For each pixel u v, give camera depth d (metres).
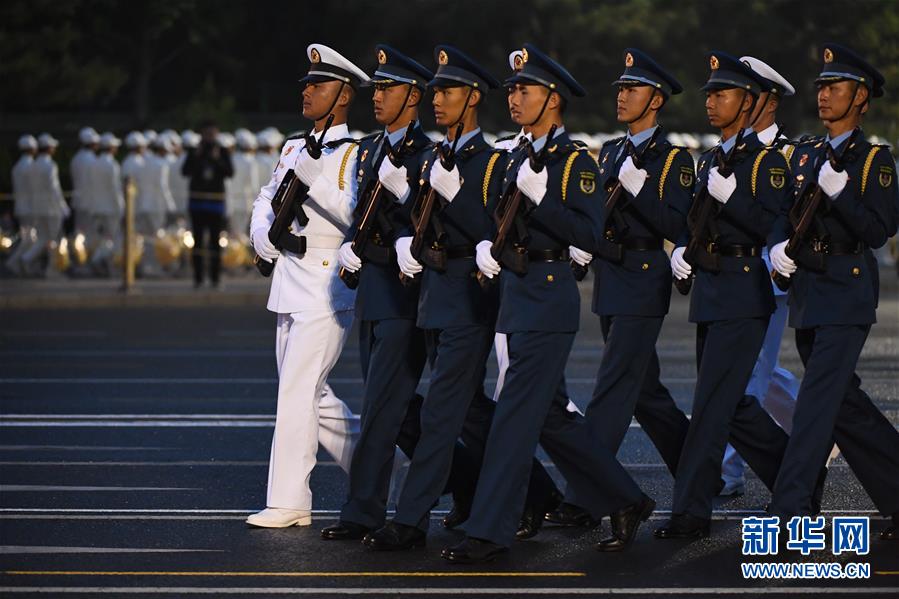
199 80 177.88
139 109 166.75
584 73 157.75
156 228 85.75
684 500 28.59
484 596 24.36
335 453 29.83
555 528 29.33
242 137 87.88
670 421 29.94
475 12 154.75
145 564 26.27
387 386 27.95
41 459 35.66
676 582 25.33
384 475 28.25
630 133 29.78
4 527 29.00
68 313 71.19
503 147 30.00
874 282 28.23
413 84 27.92
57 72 153.38
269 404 43.75
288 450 29.25
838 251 27.91
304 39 175.50
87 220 85.69
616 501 27.36
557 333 26.38
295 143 29.92
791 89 31.38
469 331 27.00
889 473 28.27
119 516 30.05
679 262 28.81
